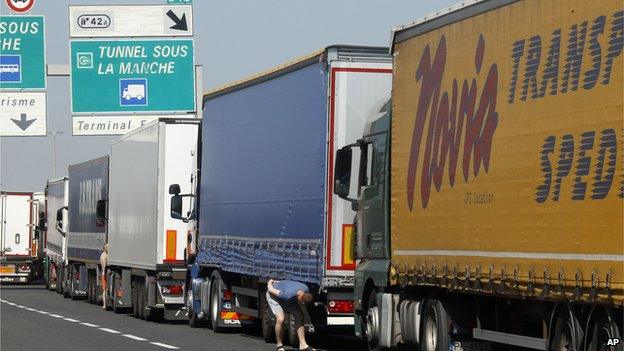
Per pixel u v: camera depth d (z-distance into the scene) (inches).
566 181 978.1
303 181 1577.3
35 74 2829.7
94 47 2842.0
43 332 1990.7
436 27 1256.8
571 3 978.1
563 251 981.2
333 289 1533.0
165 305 2261.3
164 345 1702.8
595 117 935.0
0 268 4431.6
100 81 2842.0
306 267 1558.8
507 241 1082.7
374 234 1441.9
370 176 1461.6
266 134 1729.8
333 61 1514.5
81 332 1994.3
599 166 928.3
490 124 1120.8
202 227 2076.8
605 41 924.6
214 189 2003.0
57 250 3754.9
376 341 1440.7
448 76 1222.3
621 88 900.0
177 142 2249.0
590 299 941.8
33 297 3499.0
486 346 1250.0
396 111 1363.2
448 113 1219.2
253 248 1768.0
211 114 2041.1
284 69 1664.6
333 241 1512.1
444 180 1223.5
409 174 1318.9
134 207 2444.6
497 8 1114.7
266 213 1715.1
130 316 2532.0
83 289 3201.3
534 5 1042.7
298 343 1637.6
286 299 1534.2
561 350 1031.6
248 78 1824.6
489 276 1119.0
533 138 1035.3
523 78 1056.8
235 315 1969.7
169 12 2844.5
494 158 1110.4
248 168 1807.3
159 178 2250.2
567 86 979.3
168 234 2246.6
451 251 1203.9
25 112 2834.6
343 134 1513.3
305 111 1579.7
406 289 1373.0
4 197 4429.1
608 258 913.5
